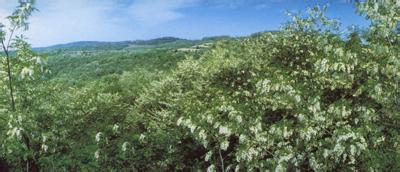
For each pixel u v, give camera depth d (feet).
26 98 44.55
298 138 35.35
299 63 48.55
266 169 36.94
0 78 42.50
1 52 41.50
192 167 51.62
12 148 42.78
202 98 57.21
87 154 46.60
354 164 33.55
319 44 39.60
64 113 48.14
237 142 46.01
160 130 52.34
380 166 31.48
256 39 61.93
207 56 74.84
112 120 53.16
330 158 34.27
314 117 33.88
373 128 32.14
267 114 42.39
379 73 33.12
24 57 42.60
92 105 51.83
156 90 69.26
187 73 68.74
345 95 36.55
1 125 43.39
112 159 47.83
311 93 34.63
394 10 30.12
